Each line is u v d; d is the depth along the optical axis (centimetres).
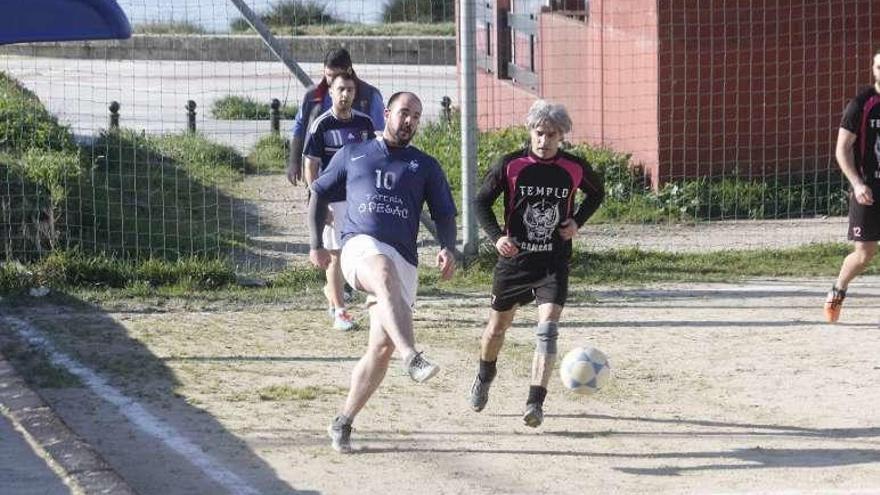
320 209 1684
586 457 1645
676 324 2384
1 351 2152
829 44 3481
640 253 2941
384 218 1638
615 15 3656
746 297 2602
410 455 1645
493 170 1717
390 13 6475
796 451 1672
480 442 1706
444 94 5741
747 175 3500
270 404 1878
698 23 3444
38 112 3762
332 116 2206
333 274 2327
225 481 1536
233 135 4944
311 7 6525
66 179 2992
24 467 1545
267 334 2314
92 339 2248
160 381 1994
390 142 1662
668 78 3453
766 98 3481
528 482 1544
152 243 2939
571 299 2581
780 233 3209
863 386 1978
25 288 2567
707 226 3312
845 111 2200
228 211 3547
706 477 1565
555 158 1702
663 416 1831
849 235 2258
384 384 1986
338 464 1606
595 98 3812
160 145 4206
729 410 1862
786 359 2136
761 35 3459
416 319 2425
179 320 2411
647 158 3525
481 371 1808
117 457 1622
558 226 1714
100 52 6788
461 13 2800
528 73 4344
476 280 2722
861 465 1612
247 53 6506
